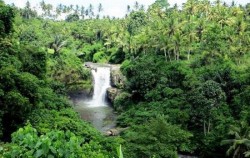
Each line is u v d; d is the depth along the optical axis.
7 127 30.92
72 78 76.12
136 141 34.81
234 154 40.44
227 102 55.31
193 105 50.59
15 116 30.69
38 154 6.35
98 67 84.38
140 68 66.88
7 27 40.00
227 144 43.50
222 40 72.38
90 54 111.00
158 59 73.06
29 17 139.25
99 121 59.44
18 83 32.03
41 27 122.88
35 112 33.47
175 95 58.62
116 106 67.56
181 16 94.00
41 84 43.31
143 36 83.81
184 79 61.06
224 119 48.19
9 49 40.12
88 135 31.55
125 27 116.44
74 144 7.12
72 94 75.88
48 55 80.75
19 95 30.12
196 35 82.88
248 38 73.69
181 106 54.00
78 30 122.56
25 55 43.00
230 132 41.47
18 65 37.84
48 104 39.78
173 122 49.91
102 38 117.12
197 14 100.00
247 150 40.47
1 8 38.75
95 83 79.88
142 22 117.50
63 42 86.44
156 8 105.69
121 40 94.94
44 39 96.56
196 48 76.44
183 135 37.12
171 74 64.25
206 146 45.81
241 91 54.78
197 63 67.19
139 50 88.00
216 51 68.00
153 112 54.00
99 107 71.81
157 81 64.00
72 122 32.84
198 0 100.19
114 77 77.12
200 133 48.62
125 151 31.02
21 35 90.25
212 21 88.81
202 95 48.59
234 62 69.75
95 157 9.68
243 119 46.97
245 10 100.62
